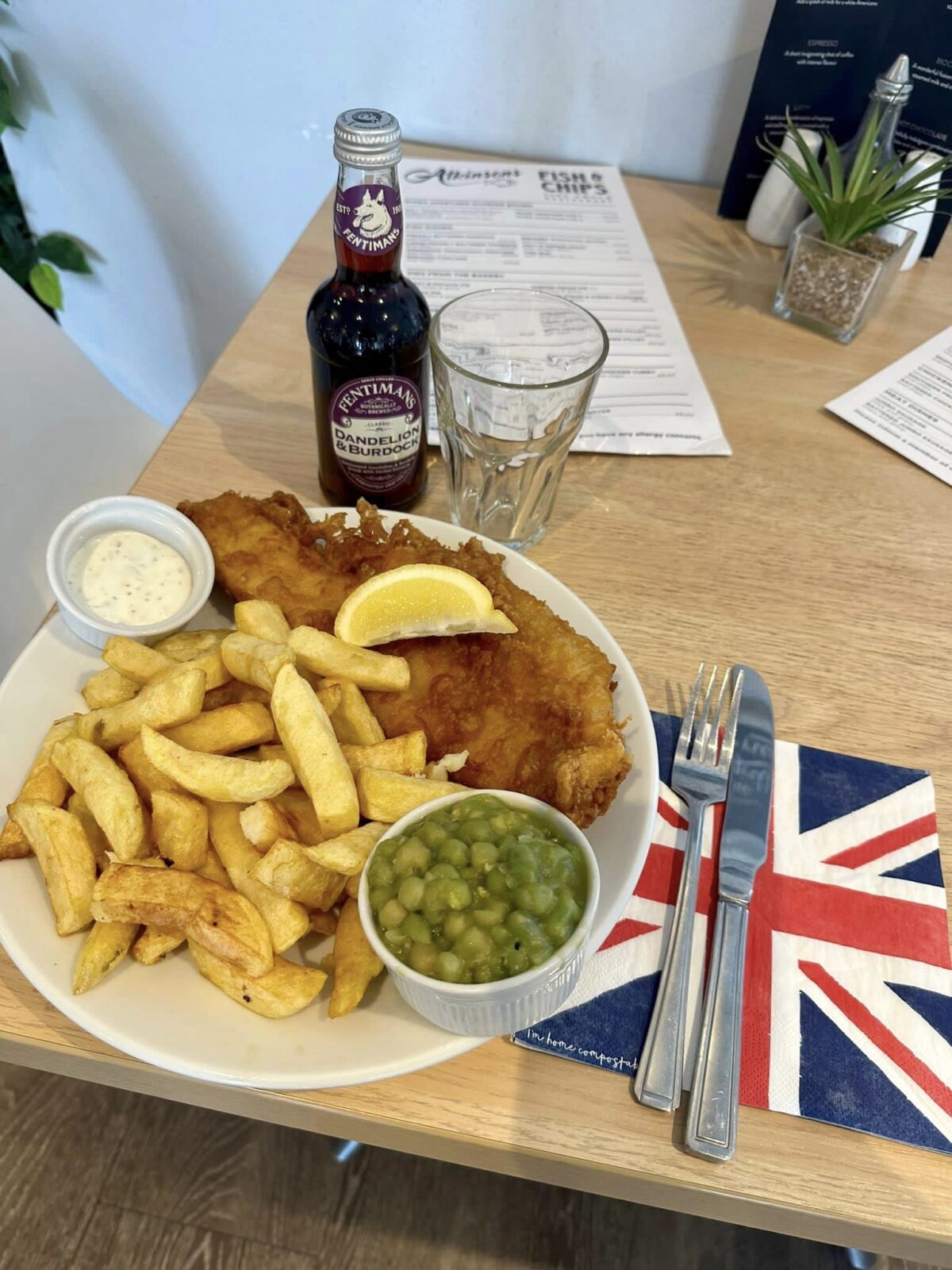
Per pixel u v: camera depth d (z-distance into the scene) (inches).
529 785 14.6
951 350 24.0
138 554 16.6
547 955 11.2
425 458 19.5
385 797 13.4
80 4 27.7
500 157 29.6
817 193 22.6
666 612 18.5
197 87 29.5
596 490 20.6
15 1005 13.2
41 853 12.9
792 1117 12.7
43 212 34.8
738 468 21.2
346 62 28.0
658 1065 12.8
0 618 20.8
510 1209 24.0
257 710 14.5
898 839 15.4
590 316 19.1
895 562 19.6
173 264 35.3
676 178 29.8
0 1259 23.4
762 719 16.7
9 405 21.6
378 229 15.6
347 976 12.3
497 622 15.4
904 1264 23.4
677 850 15.2
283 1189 24.3
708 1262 23.4
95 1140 24.9
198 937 12.2
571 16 26.0
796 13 23.5
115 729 14.1
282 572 16.8
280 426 21.2
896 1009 13.6
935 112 24.0
